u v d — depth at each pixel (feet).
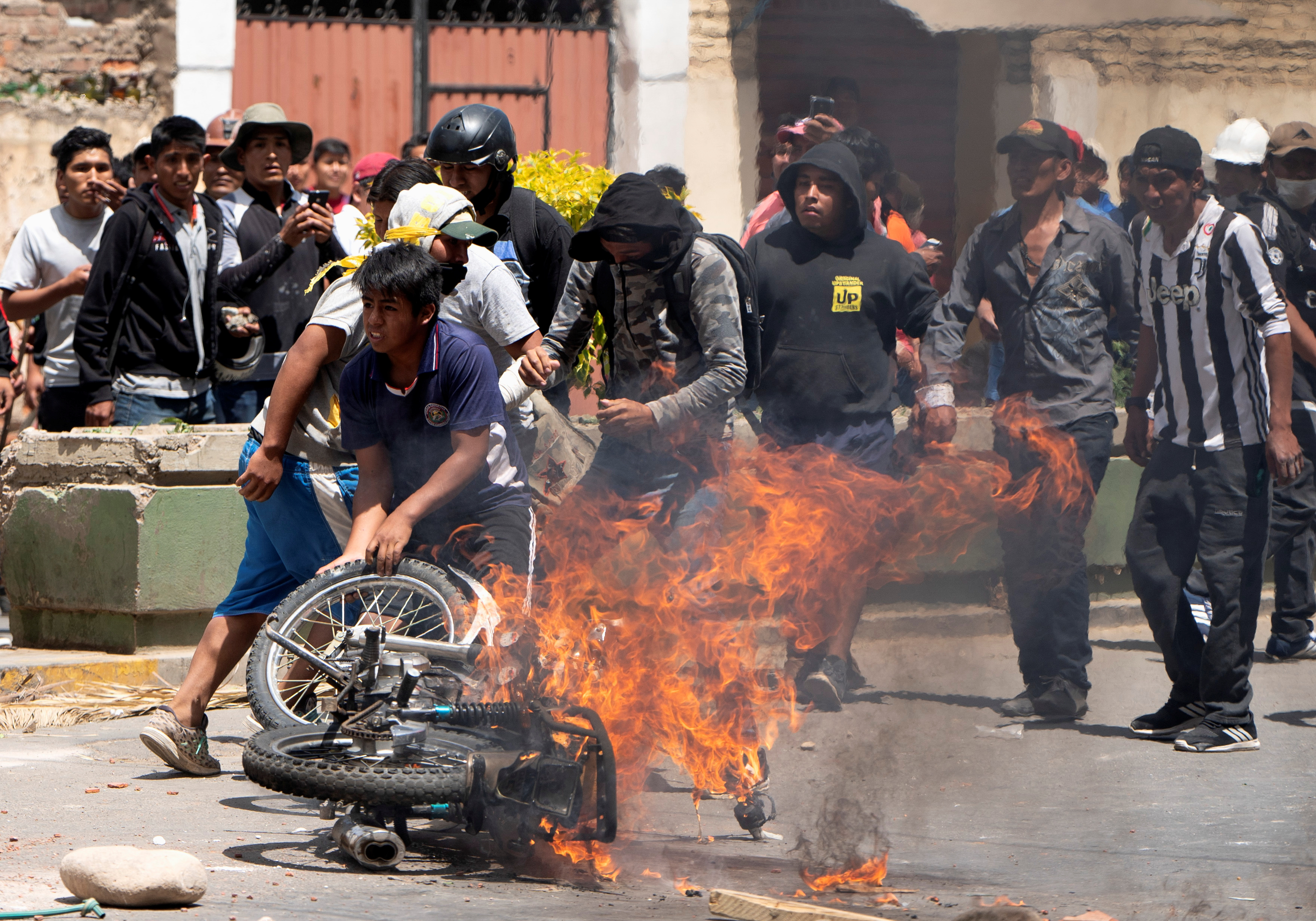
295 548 46.83
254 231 73.26
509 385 46.88
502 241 54.75
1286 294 62.34
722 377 48.14
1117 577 85.76
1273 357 53.26
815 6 83.46
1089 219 60.75
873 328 61.00
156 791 44.65
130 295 70.28
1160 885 35.91
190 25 104.73
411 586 41.75
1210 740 53.98
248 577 47.83
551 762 35.83
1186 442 55.16
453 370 41.32
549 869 36.55
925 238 75.00
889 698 63.67
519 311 47.47
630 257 48.44
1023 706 59.72
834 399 60.64
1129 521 84.38
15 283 76.69
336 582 42.39
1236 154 63.93
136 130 103.09
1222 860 38.55
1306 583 75.61
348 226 74.59
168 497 64.08
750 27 95.40
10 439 85.92
